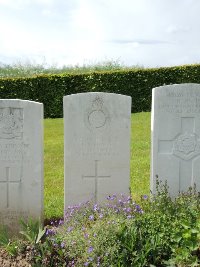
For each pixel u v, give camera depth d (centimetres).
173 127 231
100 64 862
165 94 229
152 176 235
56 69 880
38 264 169
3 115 216
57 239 175
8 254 183
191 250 160
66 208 230
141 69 649
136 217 178
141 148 387
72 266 165
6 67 886
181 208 192
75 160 227
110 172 229
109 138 226
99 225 174
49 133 492
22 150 219
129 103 225
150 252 162
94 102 223
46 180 312
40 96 645
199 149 234
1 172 221
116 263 159
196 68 638
